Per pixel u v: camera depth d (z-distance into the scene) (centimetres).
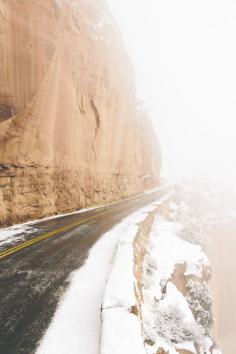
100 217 1647
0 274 671
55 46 1462
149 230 1655
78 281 650
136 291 621
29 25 1266
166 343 654
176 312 846
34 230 1159
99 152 2436
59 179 1661
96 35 2455
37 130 1369
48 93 1434
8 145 1194
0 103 1151
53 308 512
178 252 1534
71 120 1814
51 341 408
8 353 373
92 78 2233
